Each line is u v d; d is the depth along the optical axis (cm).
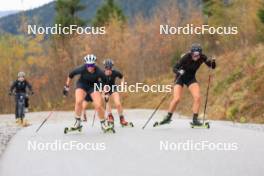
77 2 12875
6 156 1772
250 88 4747
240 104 4553
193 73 2528
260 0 7856
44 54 10862
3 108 10081
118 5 13625
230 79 5506
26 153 1834
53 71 10700
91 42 10912
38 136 2373
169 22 10738
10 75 10531
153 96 9844
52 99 10581
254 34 7888
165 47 10869
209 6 9669
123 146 1938
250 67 5291
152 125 2811
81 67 2417
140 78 11138
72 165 1558
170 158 1630
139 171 1422
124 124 2759
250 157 1612
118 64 11069
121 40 11188
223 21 9175
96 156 1725
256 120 4134
